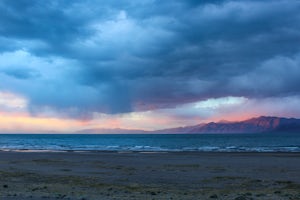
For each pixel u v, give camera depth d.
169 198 11.91
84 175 21.11
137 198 11.77
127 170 24.30
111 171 23.69
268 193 13.59
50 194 12.59
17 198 11.30
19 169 24.98
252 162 31.27
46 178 19.25
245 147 76.81
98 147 77.94
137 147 78.31
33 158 37.09
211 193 13.67
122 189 14.90
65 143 110.19
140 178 19.64
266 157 38.06
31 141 131.62
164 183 17.56
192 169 24.91
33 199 11.12
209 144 98.44
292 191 14.33
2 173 21.50
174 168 25.64
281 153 47.09
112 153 47.88
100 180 18.59
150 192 13.83
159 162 31.50
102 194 12.99
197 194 13.29
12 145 91.50
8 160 33.81
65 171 23.66
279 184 17.27
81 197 11.78
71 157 38.50
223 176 20.61
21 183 16.91
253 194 13.20
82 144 101.56
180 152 50.97
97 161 32.56
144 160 33.84
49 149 66.19
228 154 44.50
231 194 13.23
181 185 16.83
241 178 19.59
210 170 24.22
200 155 42.28
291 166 27.30
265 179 19.38
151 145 92.12
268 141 123.12
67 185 16.19
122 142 120.06
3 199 11.02
